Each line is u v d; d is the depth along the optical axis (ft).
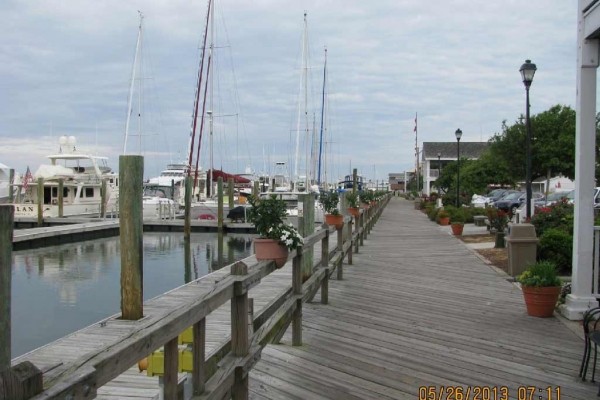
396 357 17.38
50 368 5.82
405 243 53.47
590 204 22.25
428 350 18.16
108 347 6.67
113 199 110.93
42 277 51.57
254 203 16.80
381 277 33.42
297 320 18.37
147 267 61.11
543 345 18.80
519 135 94.58
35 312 36.76
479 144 235.61
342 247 32.86
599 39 21.77
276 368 16.14
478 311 24.08
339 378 15.43
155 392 14.74
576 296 22.45
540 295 22.65
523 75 38.65
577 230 22.45
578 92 22.24
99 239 80.59
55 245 74.02
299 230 26.53
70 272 54.49
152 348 7.40
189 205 81.76
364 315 23.12
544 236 33.63
